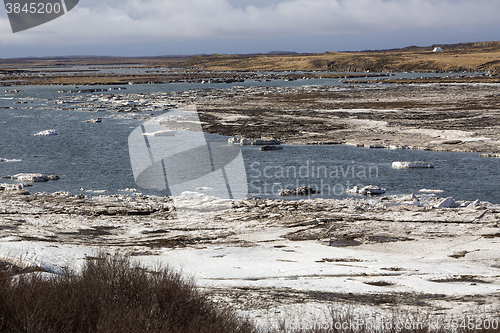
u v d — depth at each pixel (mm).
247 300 7816
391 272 10766
